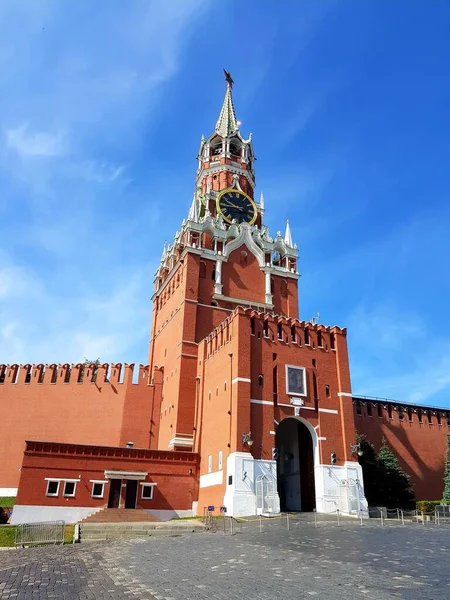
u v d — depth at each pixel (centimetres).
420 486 6100
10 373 6153
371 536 2605
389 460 5422
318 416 4538
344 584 1362
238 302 6181
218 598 1259
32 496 3944
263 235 6894
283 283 6700
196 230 6341
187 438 5150
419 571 1538
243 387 4253
